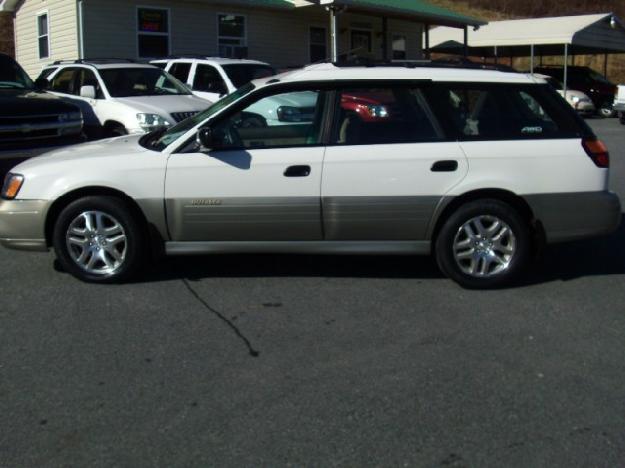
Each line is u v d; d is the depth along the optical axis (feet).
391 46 81.71
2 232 19.29
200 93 44.88
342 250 19.20
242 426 12.01
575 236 19.22
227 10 64.39
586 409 12.67
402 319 17.03
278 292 18.99
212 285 19.52
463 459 11.08
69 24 57.82
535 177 18.75
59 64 41.14
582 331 16.33
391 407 12.69
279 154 18.67
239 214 18.80
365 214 18.78
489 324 16.75
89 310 17.53
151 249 19.36
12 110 29.81
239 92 20.10
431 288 19.42
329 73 19.11
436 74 19.13
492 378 13.88
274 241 19.12
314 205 18.74
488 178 18.62
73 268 19.36
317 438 11.64
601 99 86.17
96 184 18.71
